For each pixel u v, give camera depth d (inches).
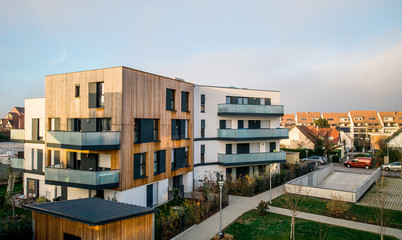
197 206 596.4
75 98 681.6
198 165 932.0
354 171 1307.8
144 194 681.6
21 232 394.0
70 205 411.2
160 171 732.0
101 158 642.8
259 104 1073.5
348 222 575.5
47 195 746.2
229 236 487.5
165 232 477.1
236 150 1028.5
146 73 684.7
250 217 608.7
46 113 733.3
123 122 613.6
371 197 791.7
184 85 847.7
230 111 967.6
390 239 485.1
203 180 860.6
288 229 535.2
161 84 740.0
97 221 325.4
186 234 513.0
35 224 404.5
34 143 789.2
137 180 655.8
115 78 618.2
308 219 593.6
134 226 382.3
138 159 660.1
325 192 757.3
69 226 365.4
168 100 768.9
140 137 665.6
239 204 714.2
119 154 608.7
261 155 1006.4
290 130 2001.7
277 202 729.0
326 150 1658.5
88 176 587.2
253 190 820.6
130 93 631.8
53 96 722.8
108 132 598.9
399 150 1466.5
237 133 952.3
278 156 1036.5
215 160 979.3
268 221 581.6
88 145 580.4
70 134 596.1
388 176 1162.0
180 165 821.2
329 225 555.2
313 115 3341.5
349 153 2257.6
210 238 495.2
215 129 982.4
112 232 351.3
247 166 1042.1
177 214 533.3
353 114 3189.0
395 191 871.7
